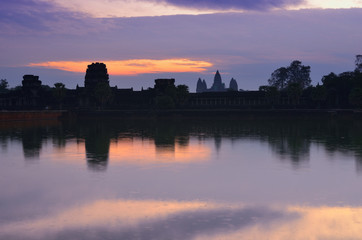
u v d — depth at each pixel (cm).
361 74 18125
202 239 2381
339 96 18188
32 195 3431
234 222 2675
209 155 5675
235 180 3959
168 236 2430
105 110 18962
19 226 2630
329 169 4456
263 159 5256
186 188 3631
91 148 6594
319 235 2444
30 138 8456
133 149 6431
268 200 3206
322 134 8794
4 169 4659
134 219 2750
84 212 2922
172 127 11919
